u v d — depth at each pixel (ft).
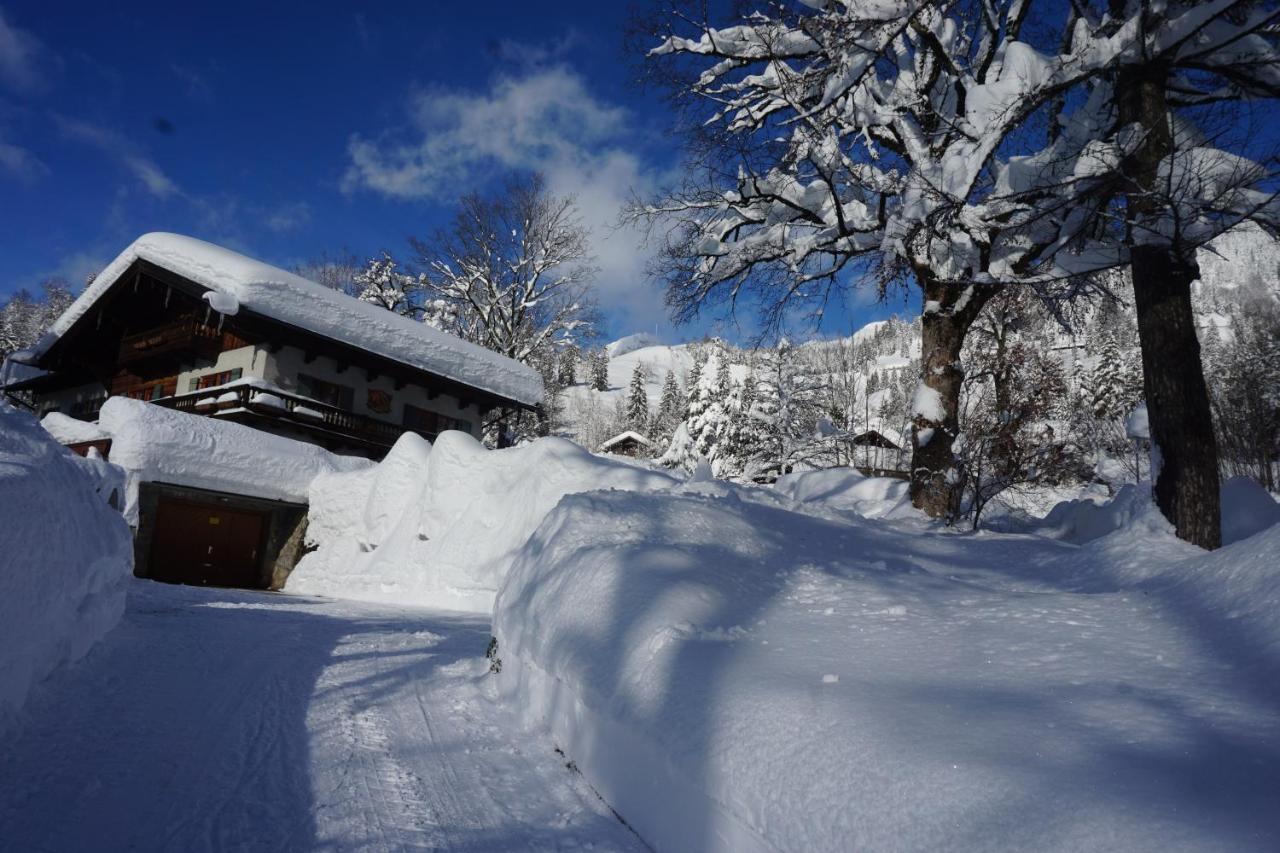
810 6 38.75
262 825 10.57
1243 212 22.62
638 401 292.61
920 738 7.35
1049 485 47.55
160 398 88.33
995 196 35.73
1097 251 33.83
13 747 12.34
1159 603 11.40
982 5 41.91
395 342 91.35
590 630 13.74
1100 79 34.27
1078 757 6.52
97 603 18.80
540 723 15.49
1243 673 8.16
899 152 44.96
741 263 47.44
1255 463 52.29
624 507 19.27
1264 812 5.31
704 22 43.39
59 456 17.53
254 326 79.82
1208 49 27.40
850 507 44.98
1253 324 55.06
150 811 10.64
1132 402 94.89
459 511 51.44
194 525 63.36
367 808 11.47
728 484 34.01
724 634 11.91
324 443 89.30
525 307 129.70
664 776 9.89
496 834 10.80
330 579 59.82
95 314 95.40
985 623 11.50
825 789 7.29
